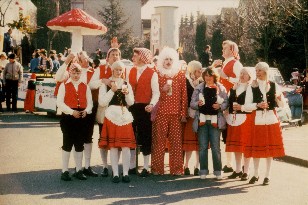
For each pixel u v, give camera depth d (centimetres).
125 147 814
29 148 1115
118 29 5581
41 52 2277
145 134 870
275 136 827
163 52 873
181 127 881
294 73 2323
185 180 851
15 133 1326
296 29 2759
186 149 891
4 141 1198
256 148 823
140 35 5875
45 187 773
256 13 3388
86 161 869
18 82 1862
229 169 930
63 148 823
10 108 1919
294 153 1103
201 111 848
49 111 1680
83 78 847
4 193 733
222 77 934
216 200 720
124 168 824
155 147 876
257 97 830
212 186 810
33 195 723
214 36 5600
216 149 858
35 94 1780
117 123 809
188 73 914
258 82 838
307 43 2669
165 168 952
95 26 1212
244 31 3803
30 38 4494
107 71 846
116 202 694
